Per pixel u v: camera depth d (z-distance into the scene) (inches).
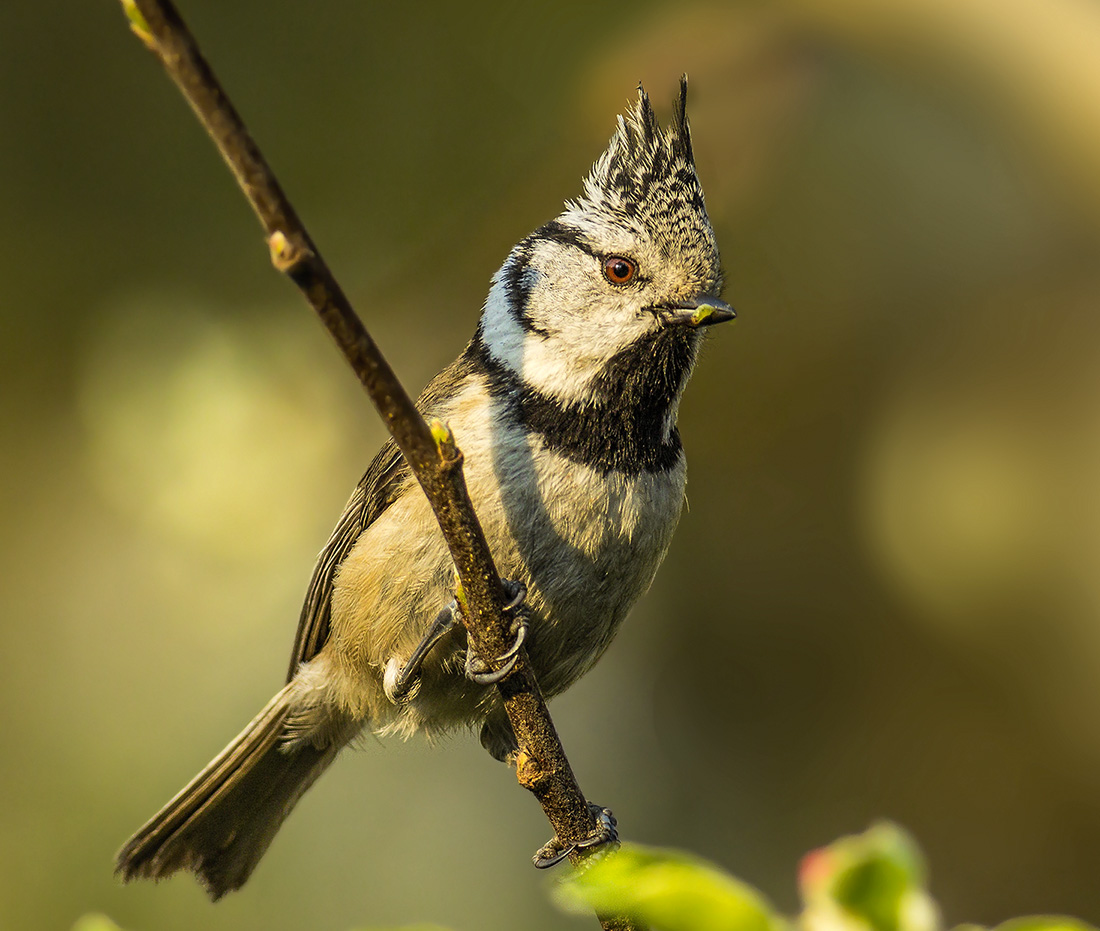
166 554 450.9
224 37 489.4
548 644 270.4
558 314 269.3
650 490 263.3
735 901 105.6
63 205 481.7
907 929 118.5
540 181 481.7
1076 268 453.1
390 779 447.8
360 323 166.4
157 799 428.5
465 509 190.2
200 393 445.7
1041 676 437.4
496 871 434.9
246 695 440.1
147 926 410.9
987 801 449.7
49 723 442.6
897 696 463.5
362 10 489.4
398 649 270.7
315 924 421.1
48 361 476.7
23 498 467.5
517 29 474.3
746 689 473.7
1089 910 434.6
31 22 484.4
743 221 466.9
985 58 438.9
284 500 440.8
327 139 494.6
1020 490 437.1
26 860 421.1
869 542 465.4
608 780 457.7
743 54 453.4
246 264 480.1
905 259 466.9
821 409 475.5
